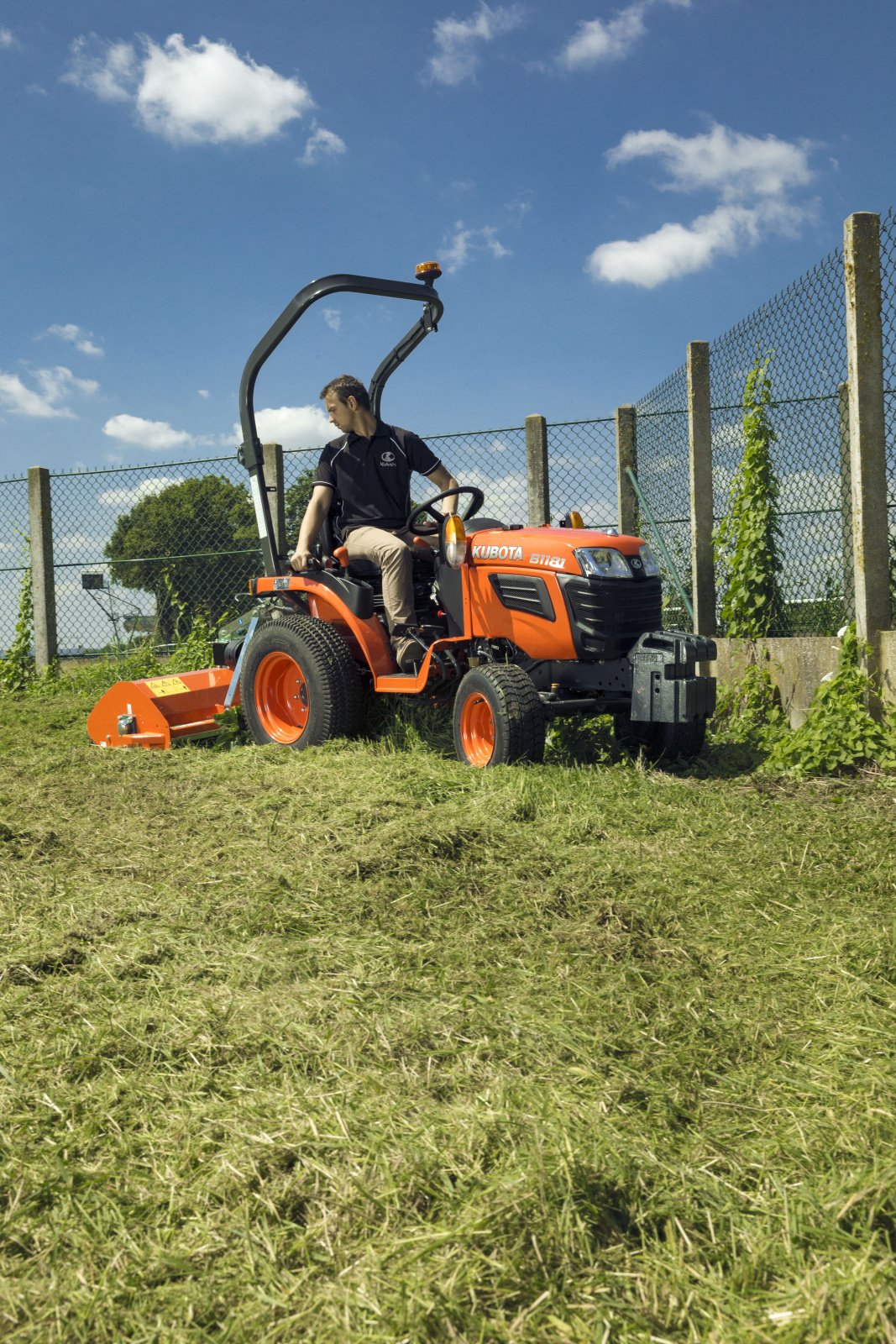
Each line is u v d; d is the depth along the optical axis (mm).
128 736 5508
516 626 4547
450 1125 1620
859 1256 1326
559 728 5184
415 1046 1901
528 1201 1408
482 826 3350
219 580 9227
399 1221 1396
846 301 4664
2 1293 1287
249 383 5598
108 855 3229
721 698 5711
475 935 2490
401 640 4895
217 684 5754
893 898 2809
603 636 4324
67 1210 1448
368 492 5258
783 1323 1209
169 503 9297
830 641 5031
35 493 9617
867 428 4582
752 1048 1942
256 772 4398
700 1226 1399
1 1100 1756
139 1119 1686
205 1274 1314
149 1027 2012
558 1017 2037
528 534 4590
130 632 9516
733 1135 1641
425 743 4938
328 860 3043
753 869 3068
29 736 6598
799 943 2480
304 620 5203
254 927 2559
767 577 5980
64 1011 2102
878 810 3779
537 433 7742
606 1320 1222
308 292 5074
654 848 3264
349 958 2350
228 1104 1716
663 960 2361
